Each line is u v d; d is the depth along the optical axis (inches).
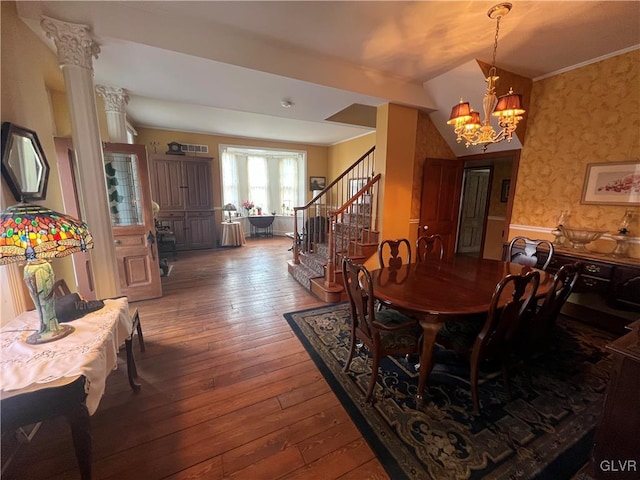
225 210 284.7
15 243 46.0
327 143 314.8
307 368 87.4
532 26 93.7
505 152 153.9
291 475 54.1
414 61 119.7
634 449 45.1
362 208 168.1
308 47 107.9
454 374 84.1
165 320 119.6
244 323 117.2
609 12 85.9
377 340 71.4
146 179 135.6
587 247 124.3
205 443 60.9
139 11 85.4
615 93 112.7
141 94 134.4
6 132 64.4
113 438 61.8
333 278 143.1
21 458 56.9
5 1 69.7
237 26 94.1
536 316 72.3
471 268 102.1
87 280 118.0
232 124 230.1
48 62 92.8
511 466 55.4
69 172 111.4
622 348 45.6
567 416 68.2
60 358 48.3
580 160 124.9
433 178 173.0
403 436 62.5
